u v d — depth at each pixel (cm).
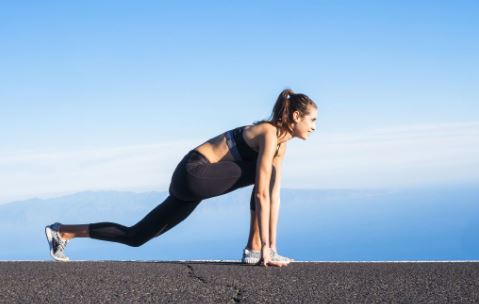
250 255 293
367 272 251
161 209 314
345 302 194
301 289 215
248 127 296
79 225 320
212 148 300
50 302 196
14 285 225
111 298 201
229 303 193
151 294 207
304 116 289
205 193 297
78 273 251
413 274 243
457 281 226
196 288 217
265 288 217
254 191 298
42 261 304
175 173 300
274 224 302
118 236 319
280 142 300
